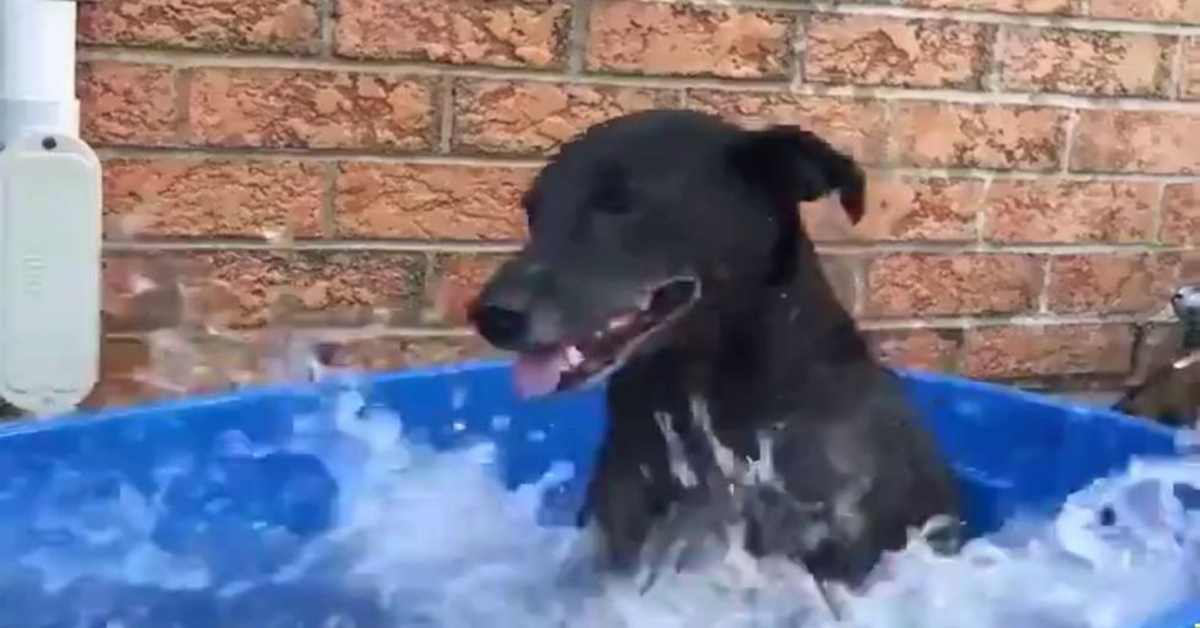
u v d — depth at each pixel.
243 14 1.90
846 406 1.62
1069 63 2.22
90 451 1.69
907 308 2.22
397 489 1.84
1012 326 2.28
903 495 1.64
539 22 2.00
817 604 1.63
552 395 1.57
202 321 1.96
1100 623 1.57
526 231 1.98
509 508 1.84
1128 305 2.33
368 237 2.00
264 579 1.67
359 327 2.02
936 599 1.63
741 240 1.58
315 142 1.95
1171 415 2.18
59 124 1.80
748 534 1.65
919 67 2.16
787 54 2.10
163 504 1.73
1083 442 1.90
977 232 2.23
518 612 1.64
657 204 1.56
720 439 1.63
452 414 1.92
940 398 1.98
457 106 1.99
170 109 1.90
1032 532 1.78
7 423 1.71
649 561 1.66
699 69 2.07
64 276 1.83
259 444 1.80
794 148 1.59
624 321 1.54
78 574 1.62
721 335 1.59
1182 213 2.34
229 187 1.94
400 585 1.67
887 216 2.19
